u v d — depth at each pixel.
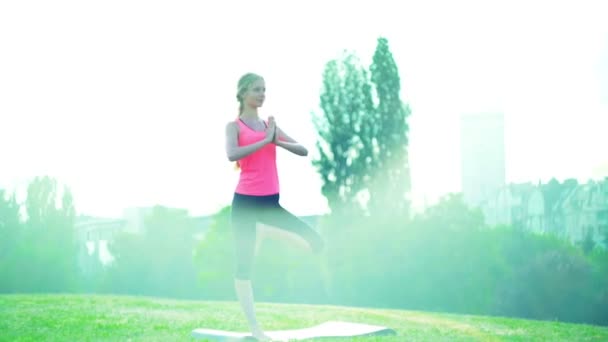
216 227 23.61
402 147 22.69
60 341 7.16
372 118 22.84
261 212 6.09
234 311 11.73
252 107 6.22
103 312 11.02
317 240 6.21
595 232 20.44
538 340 7.54
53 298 14.36
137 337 7.29
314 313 11.44
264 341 6.20
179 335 7.34
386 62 22.86
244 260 6.18
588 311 19.50
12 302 13.09
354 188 22.64
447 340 6.96
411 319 10.30
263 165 6.06
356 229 22.36
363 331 6.98
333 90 23.11
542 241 20.59
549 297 19.88
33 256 22.22
